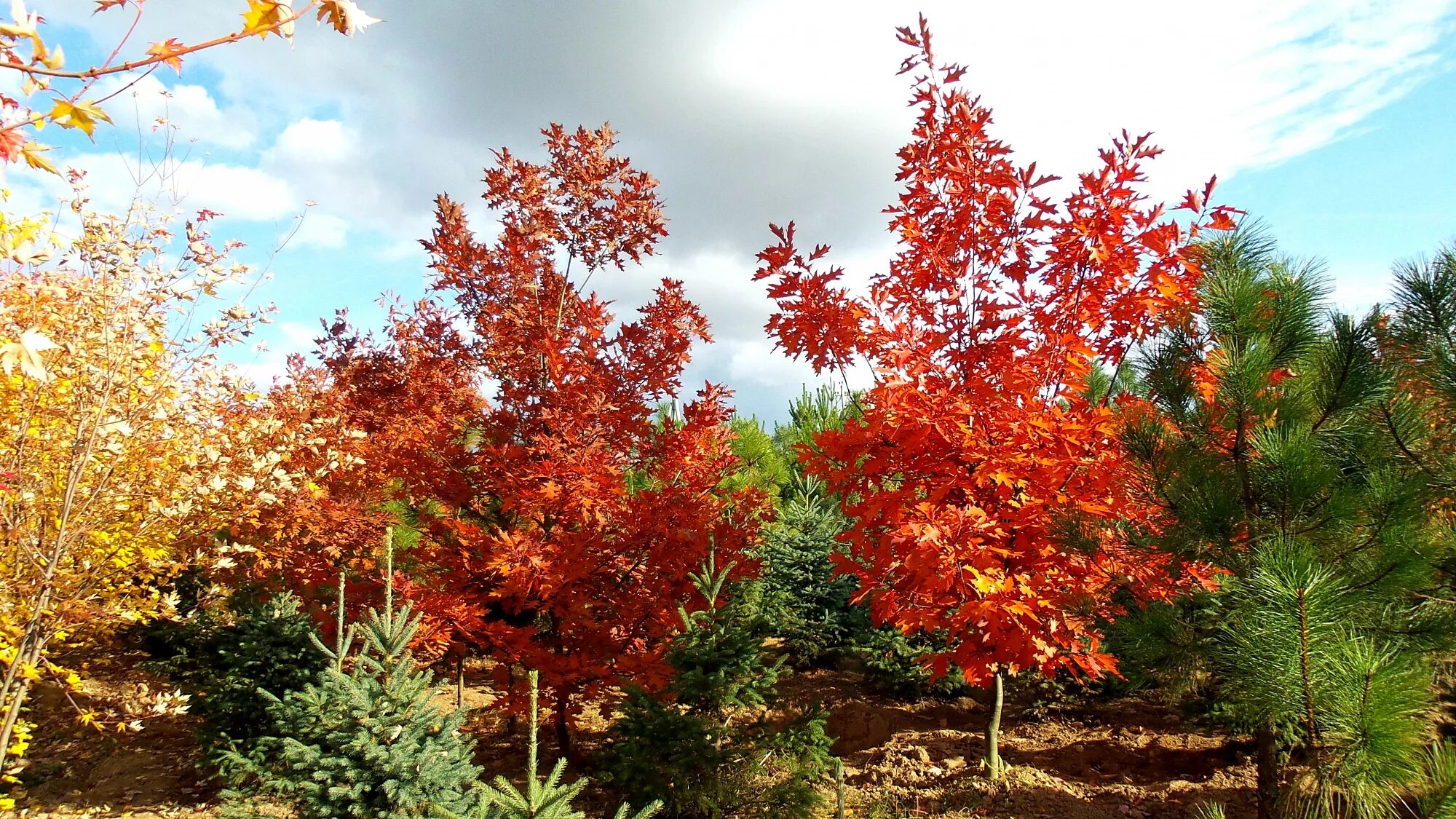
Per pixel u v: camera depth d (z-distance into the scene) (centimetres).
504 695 701
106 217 596
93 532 612
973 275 626
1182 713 720
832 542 1101
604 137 802
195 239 629
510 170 781
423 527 815
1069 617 526
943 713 852
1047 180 568
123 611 641
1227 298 471
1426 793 346
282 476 706
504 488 708
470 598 709
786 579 1078
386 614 475
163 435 638
